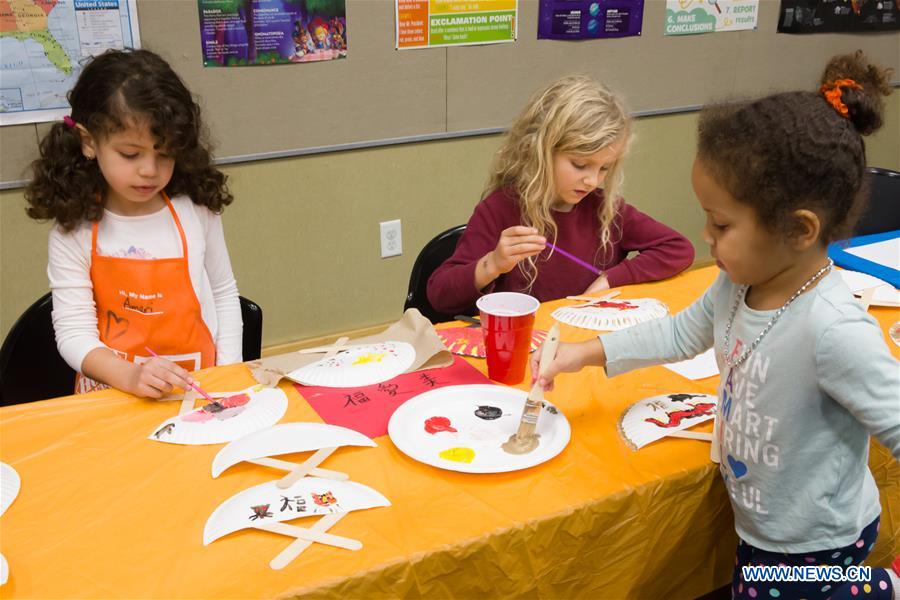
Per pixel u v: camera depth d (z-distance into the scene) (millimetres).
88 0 2141
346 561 812
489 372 1206
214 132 2416
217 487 940
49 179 1373
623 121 1543
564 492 929
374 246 2809
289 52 2430
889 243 1848
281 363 1247
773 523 947
